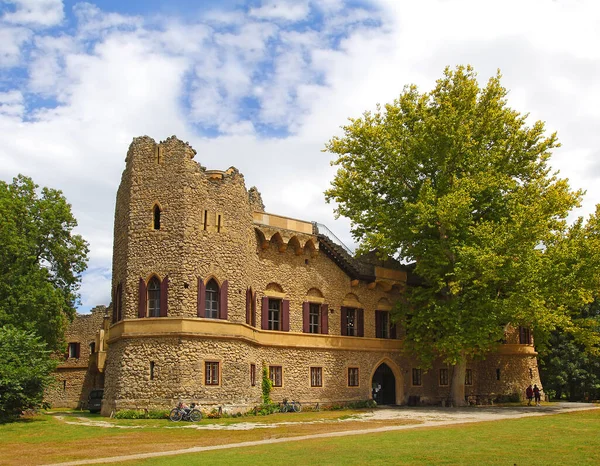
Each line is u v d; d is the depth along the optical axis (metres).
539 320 36.97
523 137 42.22
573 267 38.31
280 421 31.25
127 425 29.09
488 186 40.06
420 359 47.19
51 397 53.38
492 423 28.53
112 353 35.97
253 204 45.84
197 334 33.78
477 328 38.53
